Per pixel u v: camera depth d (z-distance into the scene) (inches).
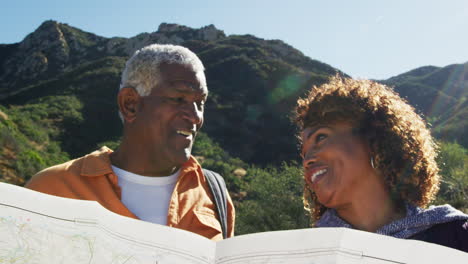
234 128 2111.2
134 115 80.3
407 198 58.0
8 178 1187.9
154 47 82.4
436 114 2246.6
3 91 3223.4
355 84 62.4
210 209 83.1
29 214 45.6
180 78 78.7
